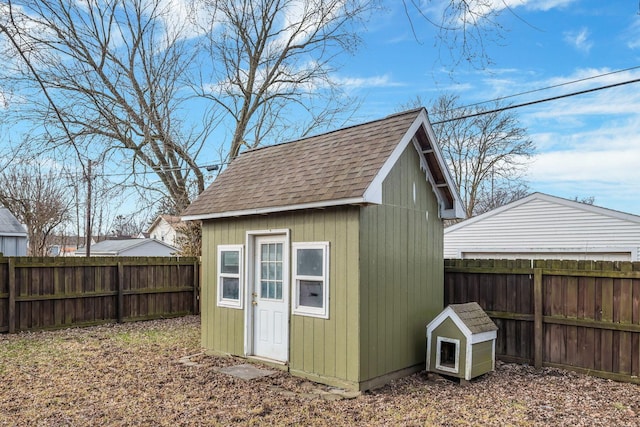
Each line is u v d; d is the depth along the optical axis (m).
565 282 6.55
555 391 5.55
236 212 6.78
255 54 17.55
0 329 8.79
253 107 17.92
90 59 14.41
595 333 6.25
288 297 6.34
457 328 5.93
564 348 6.53
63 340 8.40
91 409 4.77
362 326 5.49
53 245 26.97
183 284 11.67
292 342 6.25
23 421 4.41
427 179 6.86
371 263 5.68
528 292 6.93
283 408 4.88
